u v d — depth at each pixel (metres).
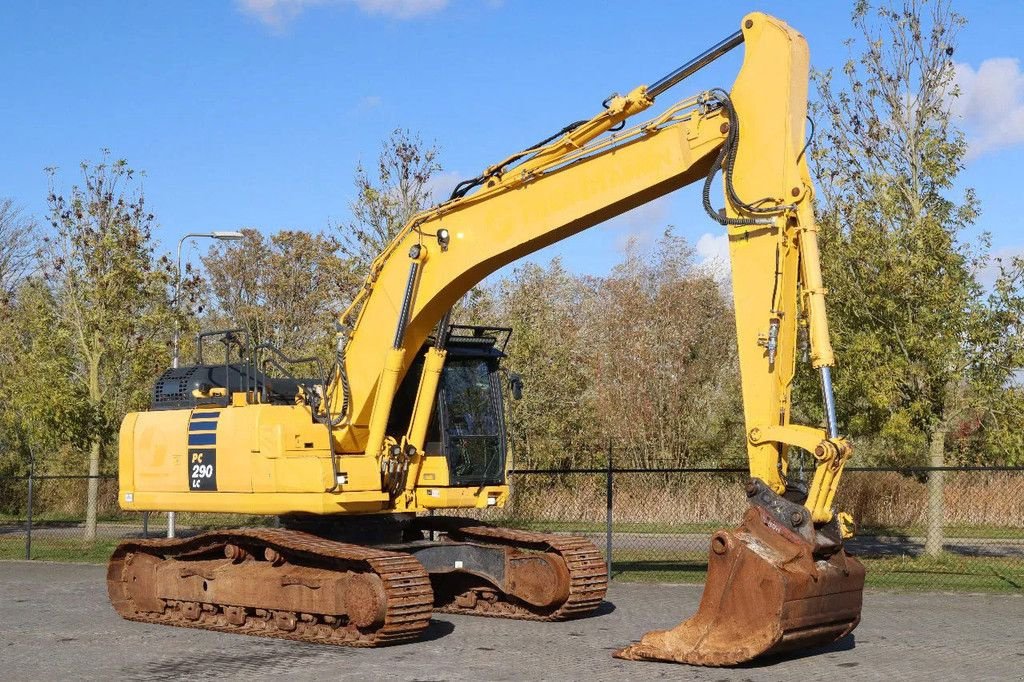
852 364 16.66
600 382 30.72
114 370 22.97
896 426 16.55
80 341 22.78
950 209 17.61
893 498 24.09
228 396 12.70
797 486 9.25
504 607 12.62
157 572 12.55
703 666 9.26
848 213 17.72
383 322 11.91
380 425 11.92
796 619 8.53
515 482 25.12
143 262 23.03
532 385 28.47
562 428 29.77
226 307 49.09
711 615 9.00
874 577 15.70
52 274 23.55
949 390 17.12
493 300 30.38
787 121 9.10
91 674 9.43
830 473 8.61
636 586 15.41
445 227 11.39
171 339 22.81
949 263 16.62
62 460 32.84
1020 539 20.22
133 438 13.34
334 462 11.59
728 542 8.83
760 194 9.18
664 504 24.52
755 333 9.12
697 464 29.88
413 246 11.58
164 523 28.78
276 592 11.31
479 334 13.38
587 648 10.39
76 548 22.11
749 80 9.32
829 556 8.98
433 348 12.44
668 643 9.23
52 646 10.94
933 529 17.72
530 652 10.20
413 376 12.77
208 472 12.45
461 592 13.09
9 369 24.03
